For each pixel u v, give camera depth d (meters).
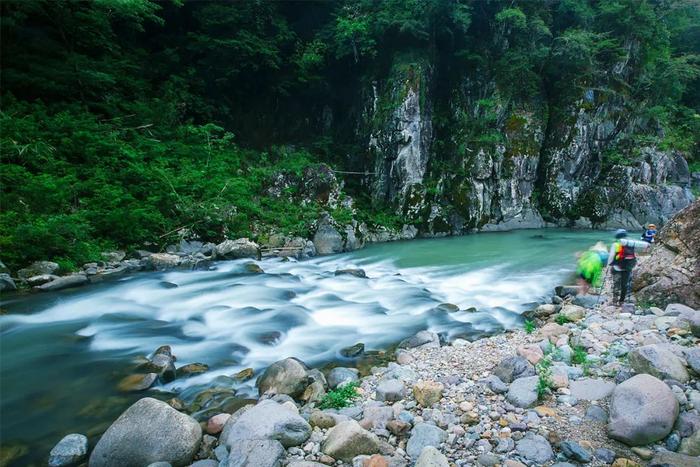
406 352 5.90
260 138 22.59
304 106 23.91
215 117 21.11
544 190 22.80
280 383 4.77
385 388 4.53
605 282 9.21
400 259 14.08
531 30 22.30
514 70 22.17
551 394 4.18
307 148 22.28
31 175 10.62
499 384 4.38
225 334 6.80
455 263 13.27
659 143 23.56
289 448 3.57
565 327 6.31
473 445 3.49
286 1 22.44
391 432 3.80
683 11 29.73
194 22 21.14
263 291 9.35
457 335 6.83
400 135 19.47
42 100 14.23
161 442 3.55
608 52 24.02
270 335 6.69
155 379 5.07
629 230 21.56
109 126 14.19
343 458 3.40
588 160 22.78
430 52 21.27
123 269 10.51
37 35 14.97
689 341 5.02
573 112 22.50
